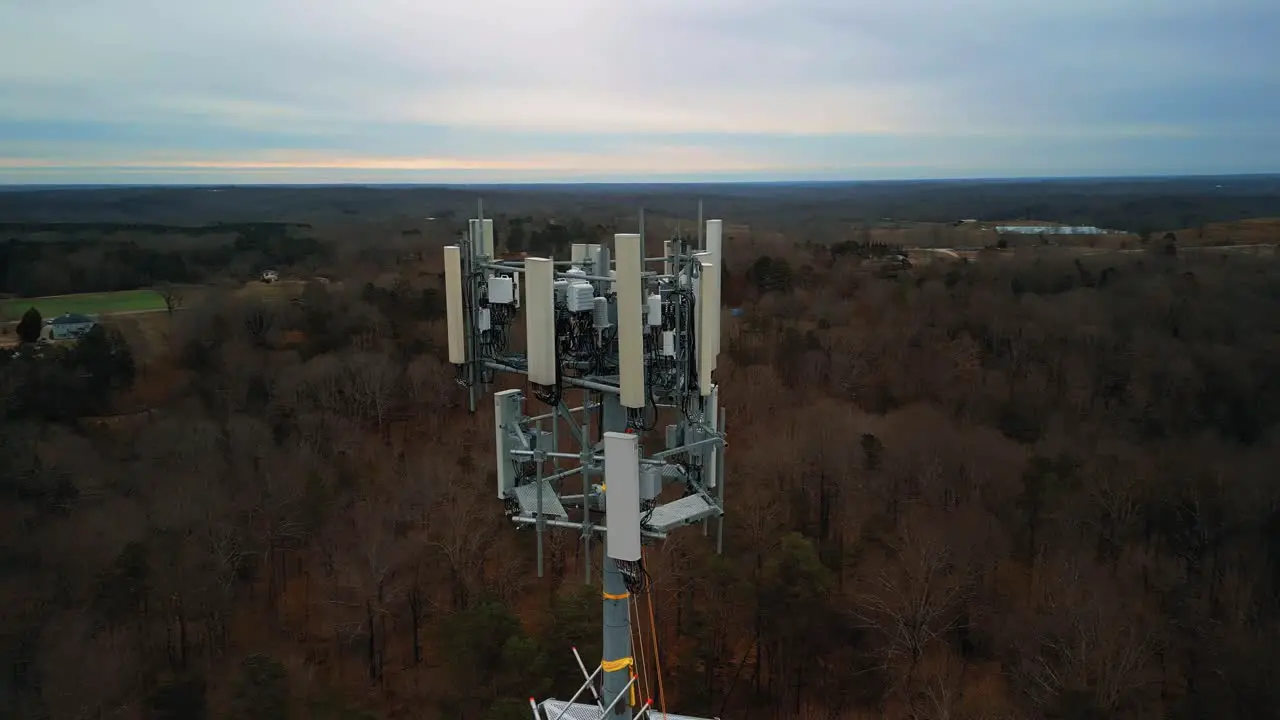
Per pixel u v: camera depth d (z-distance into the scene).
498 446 16.14
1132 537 47.66
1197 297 84.00
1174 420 60.91
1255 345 71.31
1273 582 43.53
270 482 50.75
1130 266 101.25
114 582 41.25
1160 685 36.53
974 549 44.09
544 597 43.28
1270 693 34.62
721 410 16.67
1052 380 69.19
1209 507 47.66
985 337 79.88
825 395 67.44
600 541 17.75
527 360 14.74
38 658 37.56
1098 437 58.38
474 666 35.50
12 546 44.50
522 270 15.65
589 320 15.12
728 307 90.81
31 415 60.22
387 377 67.00
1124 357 70.69
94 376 65.88
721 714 38.81
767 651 40.47
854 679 39.75
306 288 87.44
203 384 67.75
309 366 67.94
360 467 55.78
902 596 39.72
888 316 85.12
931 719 35.62
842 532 47.72
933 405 64.56
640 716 21.78
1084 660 35.09
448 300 16.30
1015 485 50.22
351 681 40.31
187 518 46.41
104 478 52.16
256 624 44.66
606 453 13.67
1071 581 40.91
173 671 39.72
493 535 47.62
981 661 40.56
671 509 14.88
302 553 48.66
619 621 15.02
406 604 44.53
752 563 41.56
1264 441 56.44
